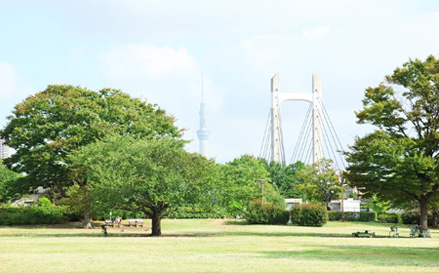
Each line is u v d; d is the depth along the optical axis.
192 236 38.84
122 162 39.75
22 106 55.38
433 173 40.25
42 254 22.33
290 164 133.75
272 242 31.33
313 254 23.06
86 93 58.84
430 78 44.09
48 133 53.78
